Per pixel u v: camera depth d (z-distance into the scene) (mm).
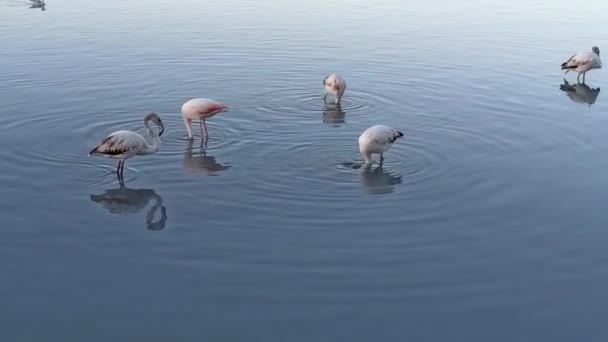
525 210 10875
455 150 13336
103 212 10805
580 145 13711
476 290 8750
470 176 12086
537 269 9250
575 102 16719
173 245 9812
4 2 30906
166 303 8477
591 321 8180
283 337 7852
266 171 12305
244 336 7867
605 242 9938
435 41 23297
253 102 16438
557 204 11086
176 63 20000
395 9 29828
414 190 11500
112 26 25531
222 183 11828
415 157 12953
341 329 7992
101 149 11898
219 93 17141
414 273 9102
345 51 21688
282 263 9312
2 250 9695
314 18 27359
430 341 7797
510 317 8242
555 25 26578
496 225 10406
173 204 11070
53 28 25078
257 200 11164
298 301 8484
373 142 12219
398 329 7996
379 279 8945
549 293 8711
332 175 12102
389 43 22906
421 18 27734
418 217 10594
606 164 12727
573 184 11836
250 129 14555
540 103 16578
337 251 9633
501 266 9305
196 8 29672
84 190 11586
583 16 28516
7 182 11828
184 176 12148
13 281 8953
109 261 9430
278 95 17031
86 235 10117
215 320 8148
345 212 10727
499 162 12766
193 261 9398
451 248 9727
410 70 19484
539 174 12234
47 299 8578
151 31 24516
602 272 9180
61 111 15484
